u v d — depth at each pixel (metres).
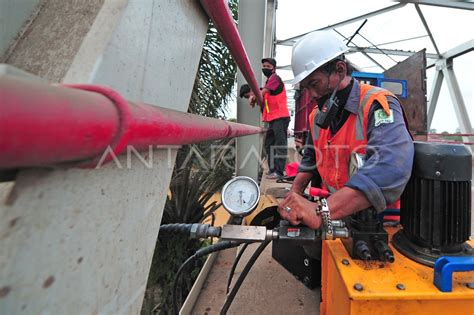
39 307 0.27
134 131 0.28
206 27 0.81
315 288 1.35
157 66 0.51
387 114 0.85
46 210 0.27
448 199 0.76
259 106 2.33
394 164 0.77
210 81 2.04
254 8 2.20
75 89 0.23
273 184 2.97
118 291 0.43
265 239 0.78
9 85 0.16
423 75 2.28
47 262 0.28
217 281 1.50
